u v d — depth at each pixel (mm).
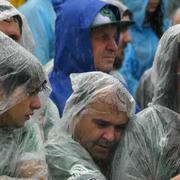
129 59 8945
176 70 5574
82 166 4988
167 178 5074
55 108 5641
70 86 6352
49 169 5031
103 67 6410
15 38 5844
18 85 4727
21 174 4750
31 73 4750
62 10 6535
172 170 5082
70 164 5000
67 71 6426
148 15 9539
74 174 4953
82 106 5188
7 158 4746
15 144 4812
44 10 8219
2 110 4707
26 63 4754
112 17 6410
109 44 6406
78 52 6387
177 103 5574
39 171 4770
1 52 4750
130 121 5230
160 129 5152
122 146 5145
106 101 5141
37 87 4793
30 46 6246
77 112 5199
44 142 5277
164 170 5078
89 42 6359
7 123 4785
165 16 9891
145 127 5160
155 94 5641
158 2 9555
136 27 9445
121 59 8219
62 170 5000
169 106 5578
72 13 6422
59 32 6508
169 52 5574
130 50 9023
